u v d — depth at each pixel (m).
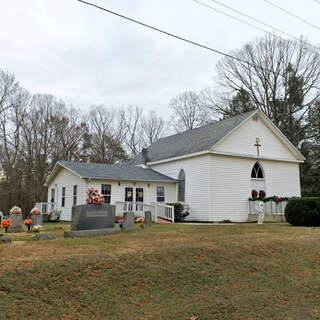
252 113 23.05
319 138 37.56
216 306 6.36
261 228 14.40
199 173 21.52
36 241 9.99
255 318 6.10
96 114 49.38
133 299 6.30
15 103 39.00
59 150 42.62
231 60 39.47
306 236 12.16
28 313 5.34
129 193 22.36
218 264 8.38
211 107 42.44
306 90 36.16
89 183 20.95
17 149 38.81
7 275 6.30
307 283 8.16
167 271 7.55
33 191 38.81
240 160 22.34
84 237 11.12
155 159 26.48
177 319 5.72
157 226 15.39
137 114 74.62
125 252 8.35
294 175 25.41
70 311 5.62
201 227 14.66
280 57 36.66
